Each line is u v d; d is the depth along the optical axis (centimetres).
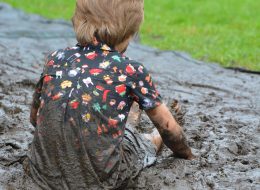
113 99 354
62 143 355
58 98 356
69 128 353
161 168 414
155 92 361
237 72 777
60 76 361
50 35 979
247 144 477
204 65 813
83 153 353
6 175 408
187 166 418
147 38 1115
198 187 396
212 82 709
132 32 368
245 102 619
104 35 359
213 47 1000
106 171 356
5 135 490
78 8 367
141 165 392
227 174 416
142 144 409
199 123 528
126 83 354
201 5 1538
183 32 1171
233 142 475
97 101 352
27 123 515
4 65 741
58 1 1609
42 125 363
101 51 362
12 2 1549
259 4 1552
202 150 456
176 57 855
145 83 357
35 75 697
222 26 1255
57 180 361
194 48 998
